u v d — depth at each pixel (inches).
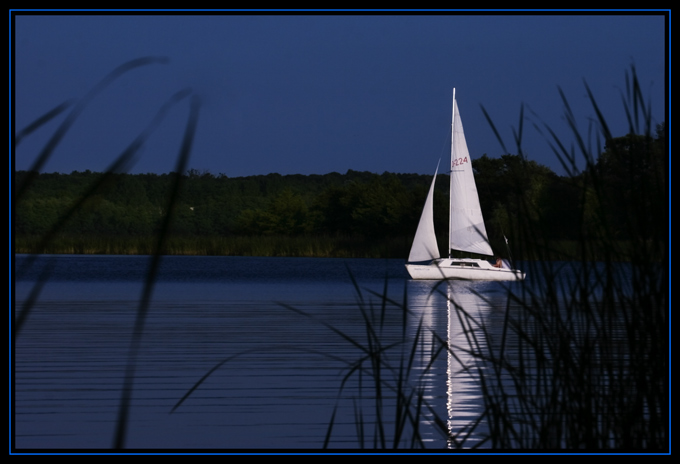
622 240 475.2
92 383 1198.9
